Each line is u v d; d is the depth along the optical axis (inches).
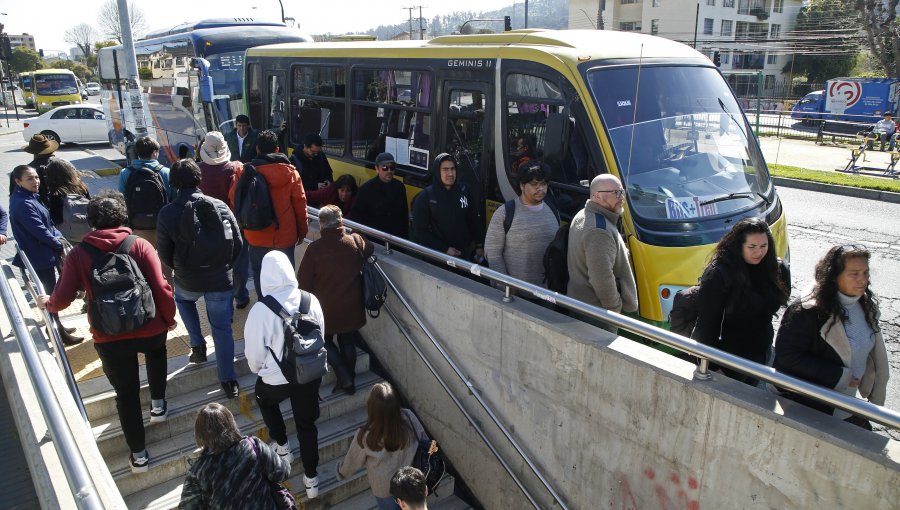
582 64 214.7
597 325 189.3
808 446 123.0
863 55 2059.5
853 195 610.5
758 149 237.5
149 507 178.7
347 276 213.0
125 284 167.0
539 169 191.8
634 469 157.6
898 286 343.3
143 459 183.3
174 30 623.5
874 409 114.4
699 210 205.8
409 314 227.3
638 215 198.2
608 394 160.1
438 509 213.9
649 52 233.3
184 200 194.1
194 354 217.3
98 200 173.0
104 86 834.8
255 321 169.9
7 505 184.2
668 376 144.9
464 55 256.1
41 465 150.2
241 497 134.7
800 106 1403.8
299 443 196.1
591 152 207.8
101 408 199.9
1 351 226.2
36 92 1625.2
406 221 270.4
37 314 224.4
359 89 319.9
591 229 170.2
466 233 237.1
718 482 139.6
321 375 173.3
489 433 203.9
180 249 194.4
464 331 203.8
